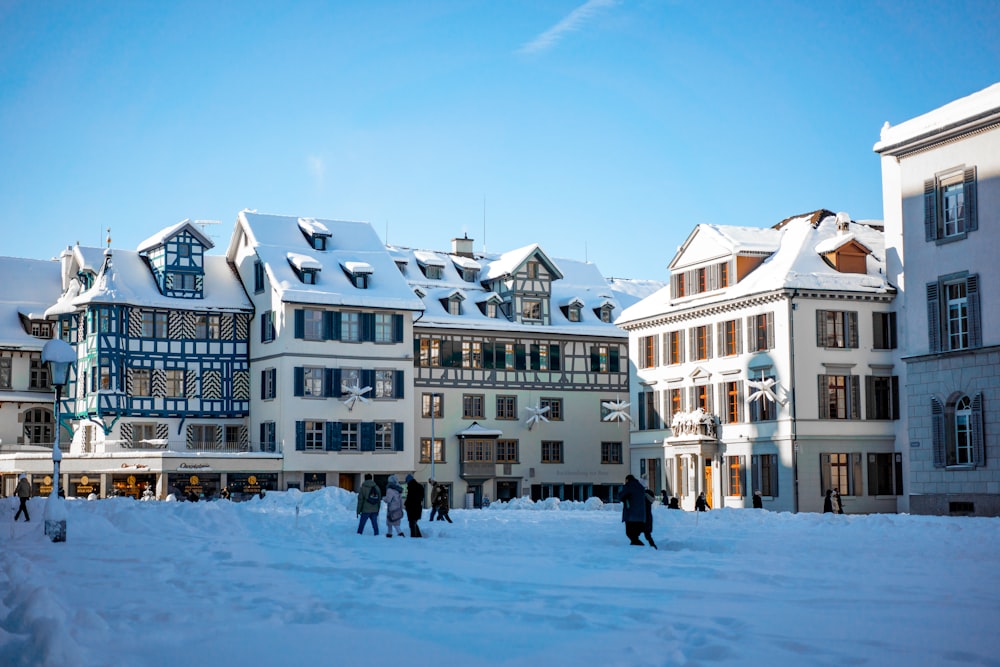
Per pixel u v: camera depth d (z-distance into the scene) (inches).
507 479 2819.9
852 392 2250.2
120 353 2608.3
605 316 3016.7
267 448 2608.3
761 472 2276.1
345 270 2682.1
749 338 2320.4
